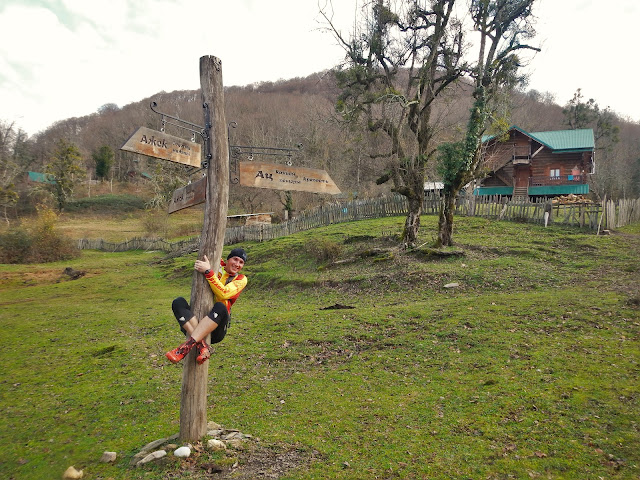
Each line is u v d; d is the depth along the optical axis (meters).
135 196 76.31
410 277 15.95
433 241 20.16
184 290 22.88
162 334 13.10
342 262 19.86
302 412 6.74
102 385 9.09
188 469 4.67
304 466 4.83
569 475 4.39
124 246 45.12
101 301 20.55
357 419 6.27
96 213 69.25
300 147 5.54
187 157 4.99
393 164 19.23
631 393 6.10
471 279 14.90
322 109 44.72
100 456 5.73
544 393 6.39
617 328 8.88
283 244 27.31
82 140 103.56
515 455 4.85
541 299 11.40
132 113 101.31
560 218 24.00
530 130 56.31
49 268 33.56
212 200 4.97
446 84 18.20
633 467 4.44
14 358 11.59
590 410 5.75
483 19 17.89
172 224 56.69
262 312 14.51
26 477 5.44
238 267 5.10
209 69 5.04
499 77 18.75
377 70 19.55
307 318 12.67
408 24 18.50
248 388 8.23
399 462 4.86
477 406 6.26
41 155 95.00
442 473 4.58
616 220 22.55
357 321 11.70
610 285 12.70
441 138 19.47
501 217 24.84
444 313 11.23
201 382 5.12
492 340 9.05
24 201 68.81
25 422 7.41
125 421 7.12
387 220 28.61
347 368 8.83
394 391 7.32
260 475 4.59
